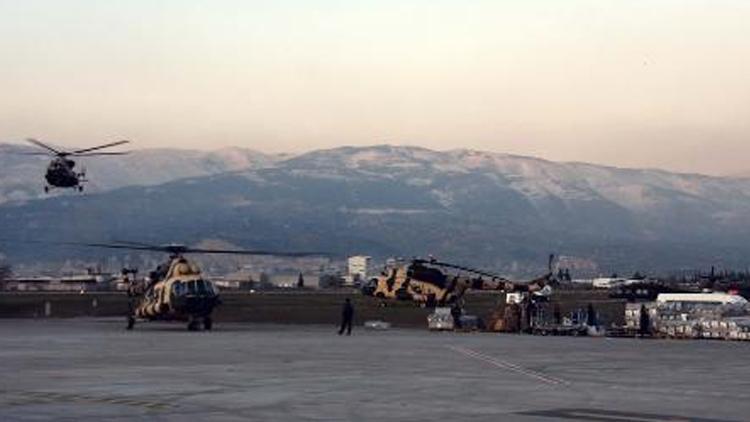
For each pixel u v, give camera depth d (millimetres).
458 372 40812
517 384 35969
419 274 100375
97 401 30062
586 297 146750
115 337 68250
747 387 35250
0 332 75875
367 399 30938
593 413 27859
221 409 28328
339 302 140750
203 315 79125
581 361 47562
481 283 99000
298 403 29812
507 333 80562
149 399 30656
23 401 30000
